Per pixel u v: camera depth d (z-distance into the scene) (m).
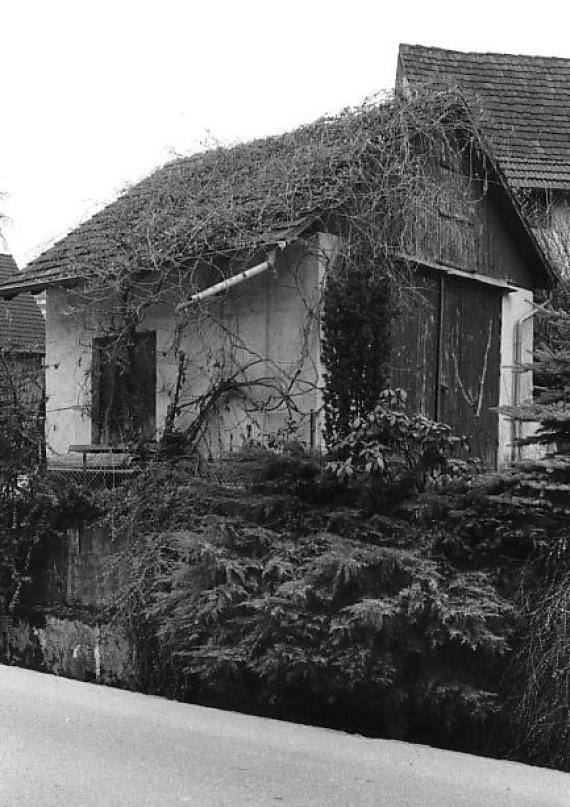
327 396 10.05
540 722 6.37
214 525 7.70
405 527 7.58
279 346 10.71
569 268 15.18
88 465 11.55
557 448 7.64
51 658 9.75
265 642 6.98
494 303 12.95
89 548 9.69
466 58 18.17
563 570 6.85
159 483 9.22
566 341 8.05
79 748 6.22
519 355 13.28
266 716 7.39
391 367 10.63
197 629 7.36
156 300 11.20
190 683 8.02
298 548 7.50
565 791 5.52
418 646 6.70
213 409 11.20
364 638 6.70
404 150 10.46
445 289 12.11
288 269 10.66
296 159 10.96
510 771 5.92
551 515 7.22
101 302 12.31
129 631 8.59
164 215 11.26
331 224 10.34
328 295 10.11
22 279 13.20
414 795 5.35
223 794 5.27
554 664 6.40
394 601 6.65
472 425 12.42
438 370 11.93
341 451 8.12
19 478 10.45
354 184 10.25
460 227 12.20
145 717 7.16
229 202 10.81
